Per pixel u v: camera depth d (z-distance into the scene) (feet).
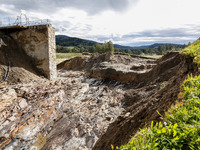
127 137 13.28
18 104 32.50
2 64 46.70
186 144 5.19
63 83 55.11
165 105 12.42
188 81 11.09
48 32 54.39
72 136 28.99
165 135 5.65
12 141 26.66
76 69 113.80
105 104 44.47
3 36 54.08
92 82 76.02
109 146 15.17
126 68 74.23
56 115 38.14
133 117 17.02
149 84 51.31
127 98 47.03
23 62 54.19
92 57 115.03
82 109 41.22
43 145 28.68
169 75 44.65
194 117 6.45
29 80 47.75
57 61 147.23
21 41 57.36
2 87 38.01
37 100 36.94
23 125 29.50
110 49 208.44
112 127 21.20
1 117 28.27
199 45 22.77
